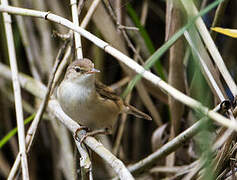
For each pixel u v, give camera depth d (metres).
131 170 7.70
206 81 7.21
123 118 10.12
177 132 8.65
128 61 5.81
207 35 6.77
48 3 10.19
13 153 11.06
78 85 7.66
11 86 10.98
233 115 6.05
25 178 6.41
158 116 9.81
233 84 6.44
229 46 10.25
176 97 5.33
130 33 10.11
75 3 7.44
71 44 7.75
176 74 8.28
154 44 11.10
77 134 7.06
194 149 8.58
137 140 11.12
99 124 8.12
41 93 9.62
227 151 6.27
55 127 10.12
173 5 7.75
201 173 6.60
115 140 11.16
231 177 6.43
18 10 7.05
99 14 9.28
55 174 10.69
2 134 11.09
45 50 10.32
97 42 6.17
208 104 6.91
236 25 10.34
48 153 11.12
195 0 7.32
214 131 7.42
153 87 9.49
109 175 10.80
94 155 10.80
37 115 7.47
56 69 7.55
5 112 10.98
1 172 10.83
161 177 9.54
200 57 6.63
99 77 10.30
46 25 10.43
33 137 7.34
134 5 10.91
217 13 7.54
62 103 7.77
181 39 8.05
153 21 11.07
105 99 7.98
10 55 7.32
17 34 10.79
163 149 7.12
